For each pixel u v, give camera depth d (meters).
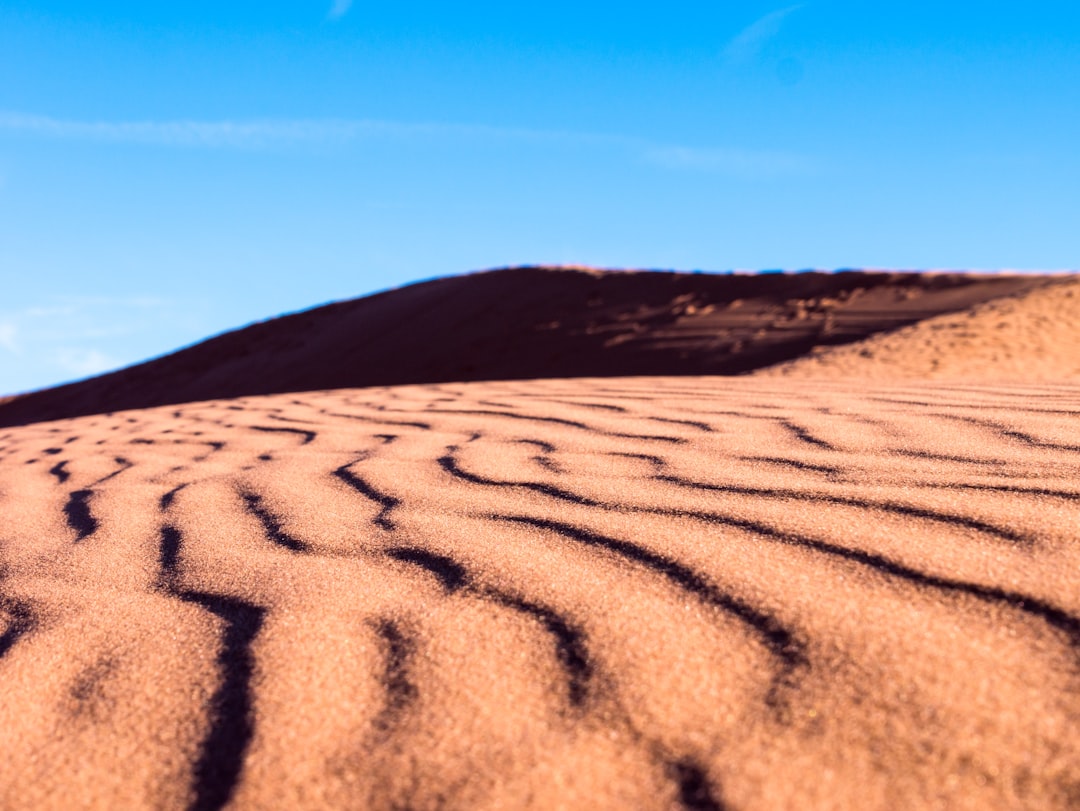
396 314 21.78
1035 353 10.34
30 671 1.29
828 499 1.66
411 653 1.20
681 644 1.13
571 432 2.84
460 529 1.73
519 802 0.87
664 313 18.23
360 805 0.90
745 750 0.91
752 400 3.28
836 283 18.16
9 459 3.67
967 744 0.87
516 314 19.89
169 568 1.69
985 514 1.46
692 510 1.68
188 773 0.99
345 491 2.21
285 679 1.17
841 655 1.05
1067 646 1.01
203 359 22.31
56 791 0.98
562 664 1.12
